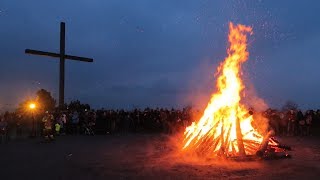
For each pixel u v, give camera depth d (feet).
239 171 34.27
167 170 35.24
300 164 38.24
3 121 67.00
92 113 86.94
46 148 55.11
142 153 48.62
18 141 67.67
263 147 42.65
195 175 32.50
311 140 69.41
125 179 31.22
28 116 80.28
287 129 84.33
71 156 45.91
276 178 30.94
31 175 33.30
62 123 83.76
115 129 89.40
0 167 37.52
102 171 34.96
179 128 90.02
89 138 74.23
